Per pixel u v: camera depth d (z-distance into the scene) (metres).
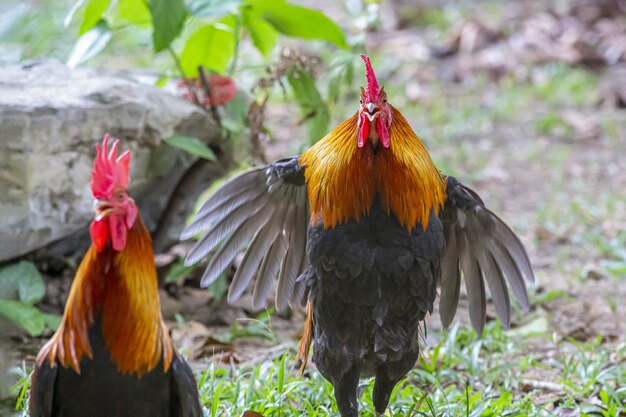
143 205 11.21
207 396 8.30
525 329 10.66
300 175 7.78
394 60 21.88
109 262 6.36
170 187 11.26
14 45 19.03
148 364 6.43
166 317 10.71
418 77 21.16
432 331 10.60
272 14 11.15
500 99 20.09
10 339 9.73
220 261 8.21
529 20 24.33
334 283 7.23
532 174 16.42
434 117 18.88
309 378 9.25
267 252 8.23
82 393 6.41
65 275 10.93
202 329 10.25
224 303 11.08
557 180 16.08
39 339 9.85
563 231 13.89
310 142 11.38
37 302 10.38
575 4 24.86
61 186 9.63
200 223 7.98
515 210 14.82
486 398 8.70
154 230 11.38
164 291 11.17
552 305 11.54
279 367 8.65
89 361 6.36
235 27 11.30
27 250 9.74
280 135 17.28
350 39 12.13
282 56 11.21
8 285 9.82
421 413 7.95
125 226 6.34
